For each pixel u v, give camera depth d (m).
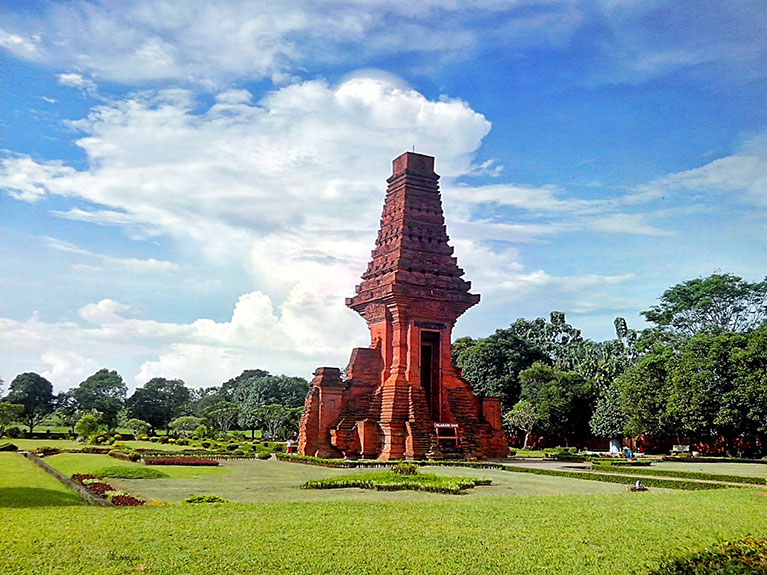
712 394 55.12
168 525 14.50
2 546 11.94
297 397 116.12
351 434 48.09
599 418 71.88
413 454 45.31
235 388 140.00
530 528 15.09
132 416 111.44
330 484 26.77
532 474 37.09
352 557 11.94
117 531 13.62
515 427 80.00
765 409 51.44
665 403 60.72
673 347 74.38
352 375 50.06
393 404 47.31
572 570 11.53
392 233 52.69
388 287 49.25
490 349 89.94
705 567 12.41
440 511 17.66
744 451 61.09
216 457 51.53
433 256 51.94
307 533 13.93
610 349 86.44
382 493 24.66
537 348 93.50
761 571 12.44
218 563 11.27
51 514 16.17
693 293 76.50
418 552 12.47
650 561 12.23
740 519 16.61
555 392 76.94
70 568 10.66
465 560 12.01
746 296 73.88
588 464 47.28
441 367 51.06
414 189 53.16
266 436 106.00
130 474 32.31
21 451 57.38
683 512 17.80
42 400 110.56
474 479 29.30
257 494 24.34
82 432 76.81
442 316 51.41
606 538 14.02
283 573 10.83
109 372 116.62
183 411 114.75
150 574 10.54
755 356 52.88
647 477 33.34
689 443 65.44
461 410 50.72
